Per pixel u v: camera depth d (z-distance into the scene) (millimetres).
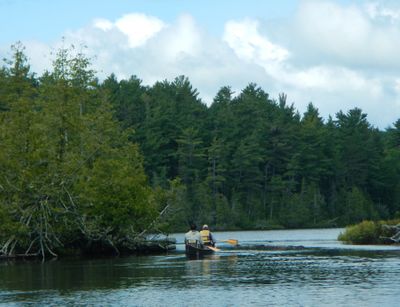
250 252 68312
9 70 113250
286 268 50031
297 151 186000
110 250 74500
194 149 175125
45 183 66938
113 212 70625
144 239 76250
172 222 82750
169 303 35125
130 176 76438
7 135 68312
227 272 48219
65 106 75500
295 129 190125
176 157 174250
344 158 194000
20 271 53094
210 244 69812
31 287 42531
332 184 188625
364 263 52531
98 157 80375
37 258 67312
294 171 183000
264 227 168500
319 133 191875
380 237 81062
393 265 50594
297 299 35312
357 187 187875
